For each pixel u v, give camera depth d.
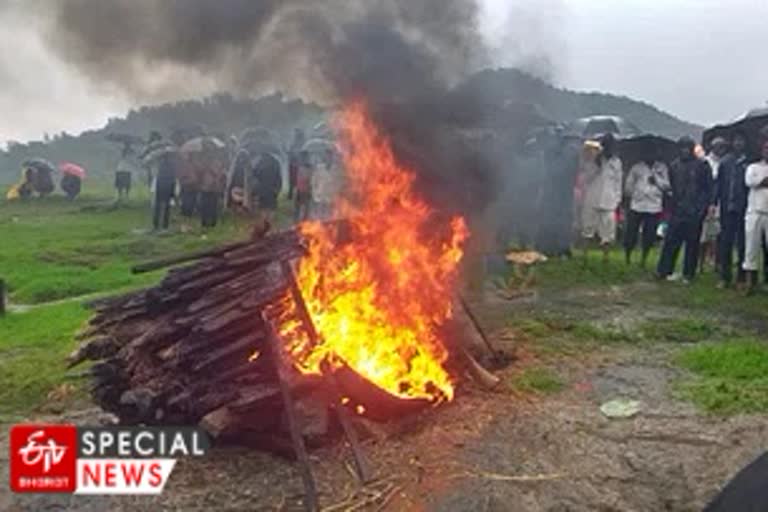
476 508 4.55
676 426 5.68
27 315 11.07
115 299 6.04
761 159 10.38
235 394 5.22
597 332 8.39
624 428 5.66
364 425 5.44
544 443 5.39
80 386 7.12
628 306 9.88
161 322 5.62
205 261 6.17
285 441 5.23
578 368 7.18
